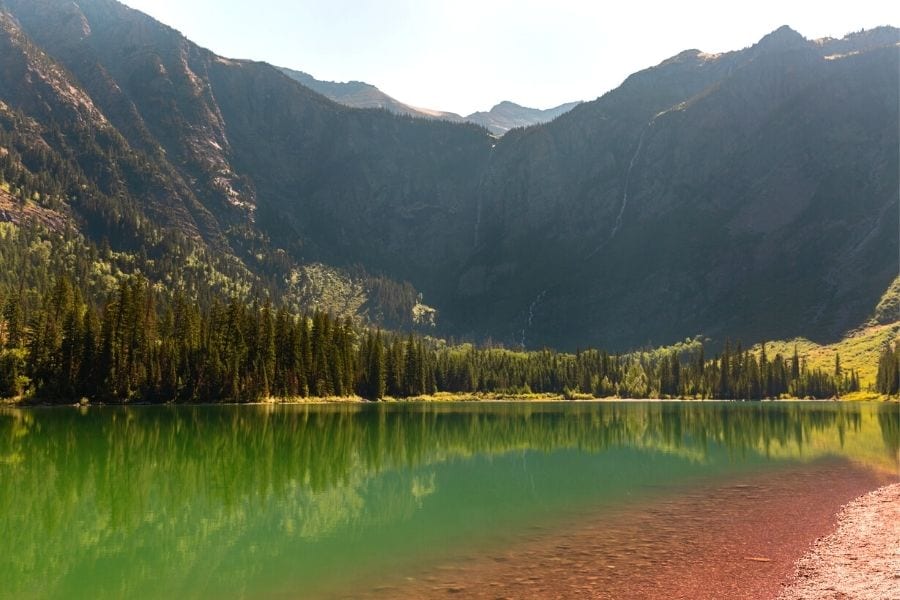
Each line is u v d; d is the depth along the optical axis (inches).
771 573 995.9
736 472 2085.4
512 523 1362.0
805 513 1433.3
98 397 5036.9
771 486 1809.8
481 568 1033.5
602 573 996.6
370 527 1344.7
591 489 1781.5
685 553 1106.1
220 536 1278.3
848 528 1285.7
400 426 3882.9
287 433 3245.6
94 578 1033.5
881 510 1456.7
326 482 1914.4
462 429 3779.5
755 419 4800.7
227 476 2003.0
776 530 1272.1
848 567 1021.8
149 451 2518.5
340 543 1215.6
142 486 1828.2
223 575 1034.1
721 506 1520.7
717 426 4084.6
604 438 3284.9
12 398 4756.4
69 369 4982.8
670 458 2464.3
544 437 3336.6
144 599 941.8
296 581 992.9
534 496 1684.3
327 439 3036.4
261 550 1175.0
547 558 1082.7
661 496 1664.6
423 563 1071.0
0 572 1063.0
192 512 1508.4
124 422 3619.6
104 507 1558.8
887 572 989.2
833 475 2012.8
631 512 1459.2
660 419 4817.9
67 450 2507.4
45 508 1542.8
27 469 2081.7
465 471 2143.2
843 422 4443.9
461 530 1306.6
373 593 925.2
